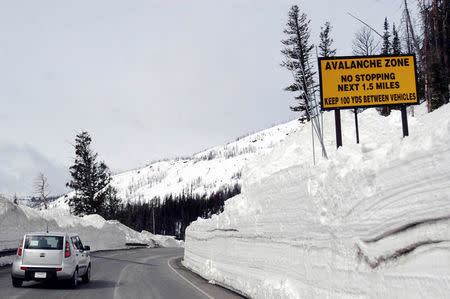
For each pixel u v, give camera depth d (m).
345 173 7.85
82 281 17.88
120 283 17.42
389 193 6.41
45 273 15.26
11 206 30.98
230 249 16.69
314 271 9.15
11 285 16.00
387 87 14.30
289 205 10.78
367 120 20.53
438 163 5.32
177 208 151.00
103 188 81.31
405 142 6.29
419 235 5.70
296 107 39.19
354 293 7.39
